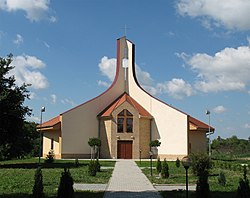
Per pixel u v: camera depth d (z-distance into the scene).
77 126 46.25
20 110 29.03
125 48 51.84
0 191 15.81
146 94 49.00
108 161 40.41
